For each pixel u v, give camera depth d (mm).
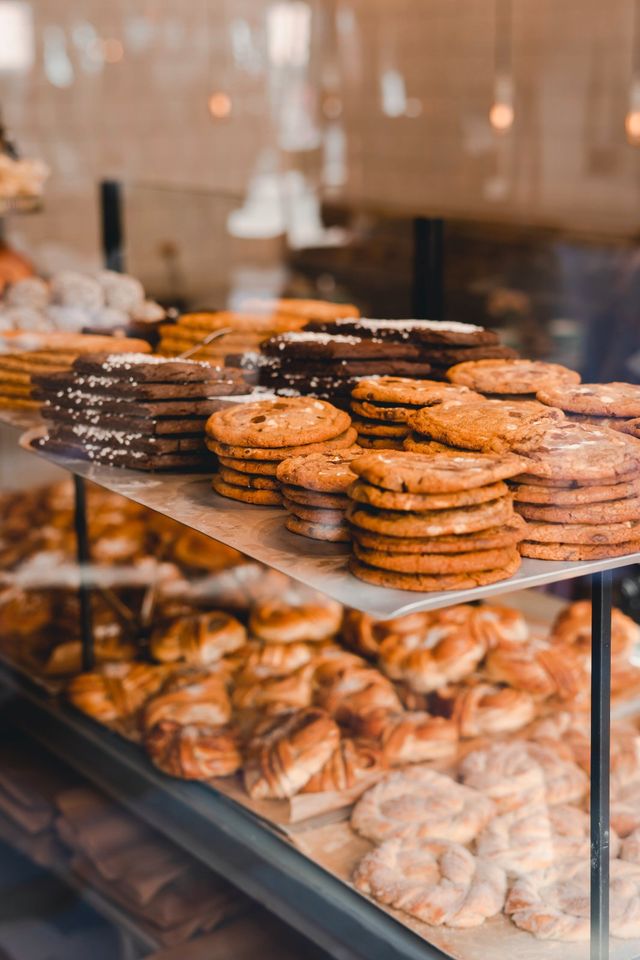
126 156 4934
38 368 2084
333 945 1608
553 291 4145
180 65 5008
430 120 5004
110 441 1752
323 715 1931
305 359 1852
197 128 5102
